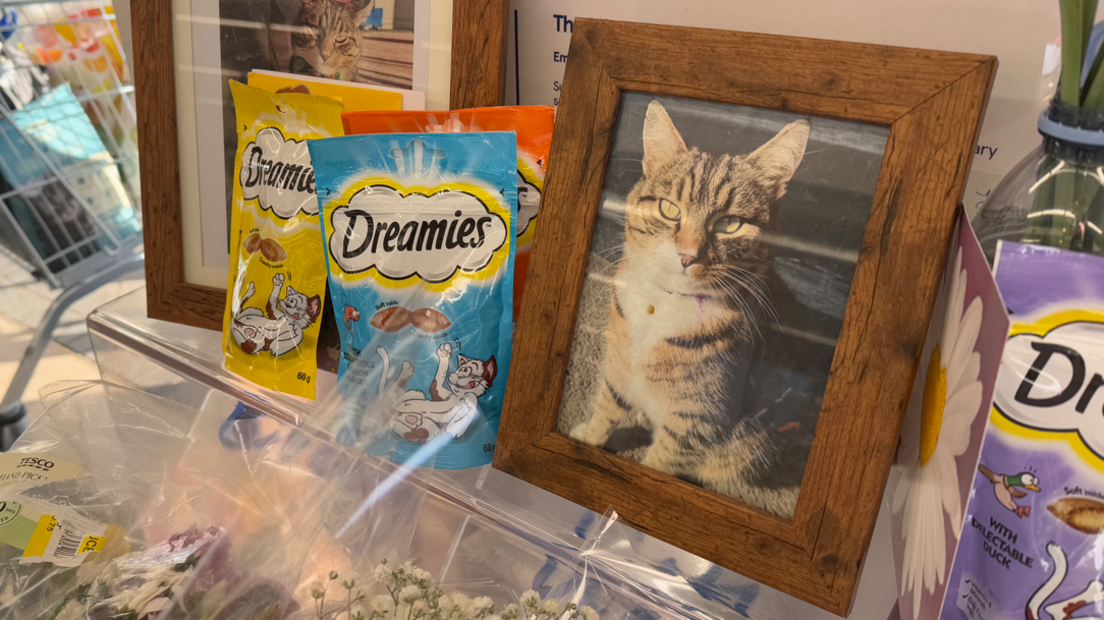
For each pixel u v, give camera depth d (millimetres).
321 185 407
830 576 308
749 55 306
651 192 336
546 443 365
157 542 373
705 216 326
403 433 406
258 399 478
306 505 394
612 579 364
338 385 426
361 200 402
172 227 502
